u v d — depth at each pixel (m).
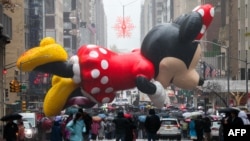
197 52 51.31
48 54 49.56
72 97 53.50
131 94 155.75
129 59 51.50
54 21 155.25
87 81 50.62
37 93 100.81
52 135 34.59
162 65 50.81
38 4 125.06
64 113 64.50
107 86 51.41
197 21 49.38
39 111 72.75
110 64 50.72
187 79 51.78
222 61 104.62
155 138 36.44
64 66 50.44
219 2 127.31
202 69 97.75
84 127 30.83
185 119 54.56
